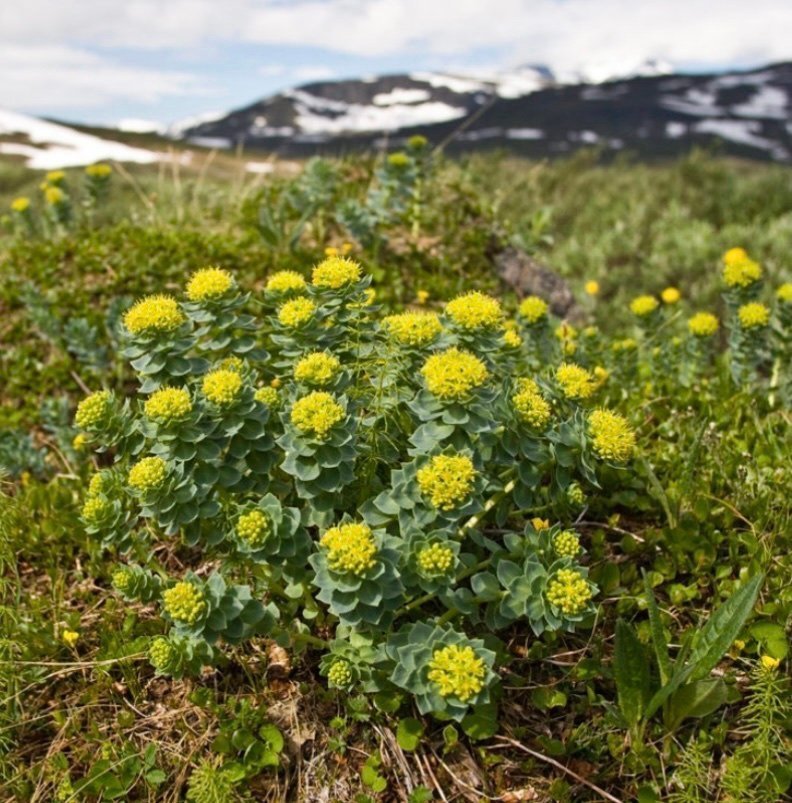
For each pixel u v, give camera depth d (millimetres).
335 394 416
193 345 433
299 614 447
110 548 508
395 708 392
